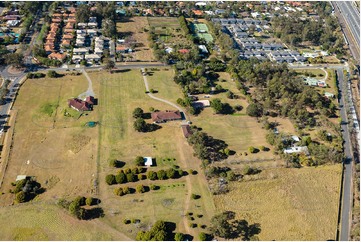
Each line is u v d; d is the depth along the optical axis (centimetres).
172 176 13812
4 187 13050
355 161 15700
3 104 17400
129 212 12462
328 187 14188
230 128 17025
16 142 15100
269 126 17112
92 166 14225
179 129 16700
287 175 14600
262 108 18425
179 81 19762
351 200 13750
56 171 13862
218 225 11662
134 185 13538
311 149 15488
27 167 13925
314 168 15075
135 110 16862
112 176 13425
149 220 12238
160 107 18125
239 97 19475
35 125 16200
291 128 17338
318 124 17775
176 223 12188
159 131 16462
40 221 11944
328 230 12438
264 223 12481
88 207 12506
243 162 15012
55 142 15288
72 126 16312
